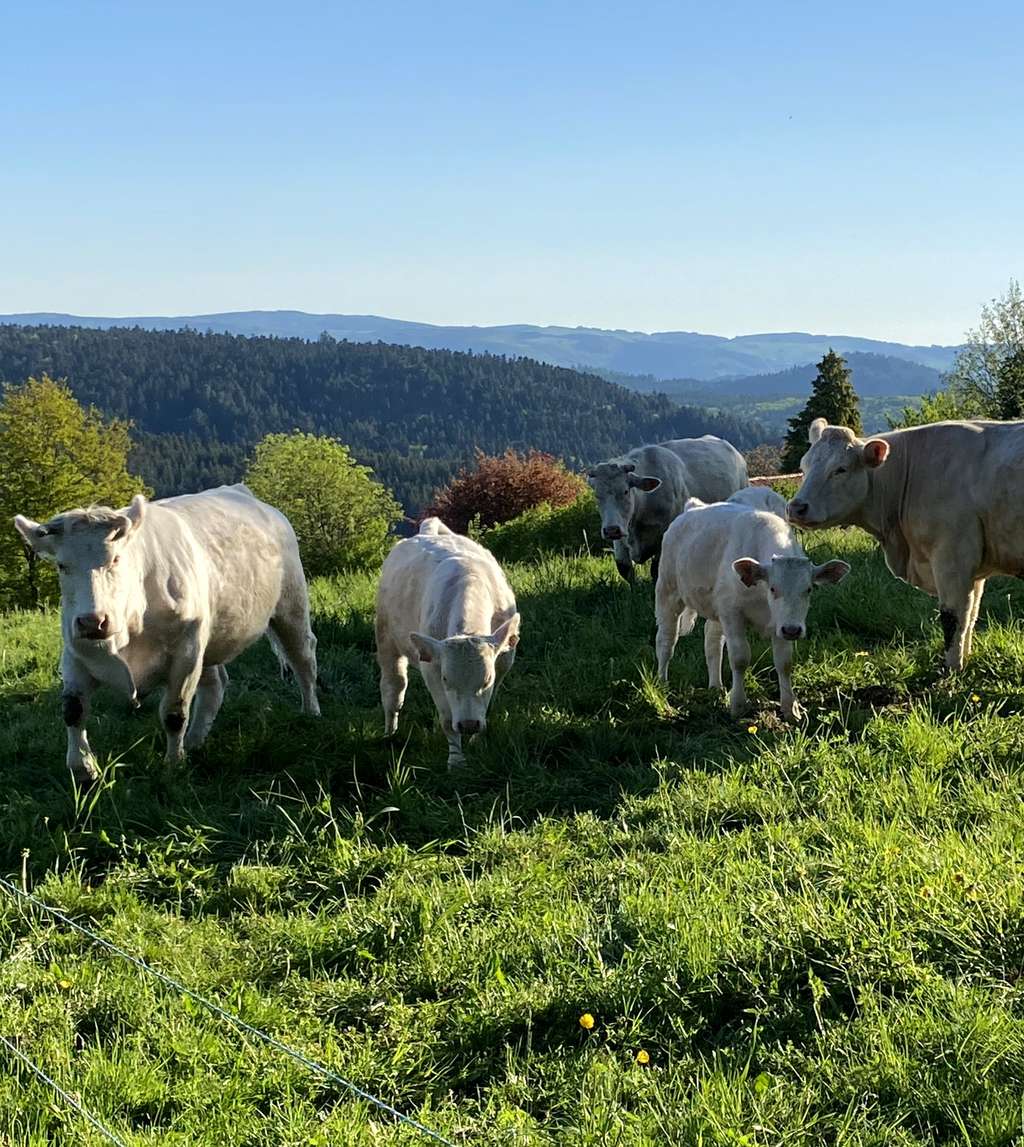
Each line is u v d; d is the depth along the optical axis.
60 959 5.59
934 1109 4.12
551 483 58.56
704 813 6.96
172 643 8.05
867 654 9.84
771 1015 4.77
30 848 6.91
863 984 4.84
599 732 8.48
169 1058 4.71
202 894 6.30
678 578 9.85
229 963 5.55
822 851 6.07
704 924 5.29
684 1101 4.25
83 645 7.55
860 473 10.13
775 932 5.19
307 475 66.81
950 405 50.31
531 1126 4.21
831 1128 4.08
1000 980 4.81
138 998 5.13
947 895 5.32
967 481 9.66
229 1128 4.24
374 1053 4.73
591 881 6.20
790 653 8.66
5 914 6.02
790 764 7.54
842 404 66.50
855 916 5.24
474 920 5.81
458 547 9.05
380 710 9.62
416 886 6.15
